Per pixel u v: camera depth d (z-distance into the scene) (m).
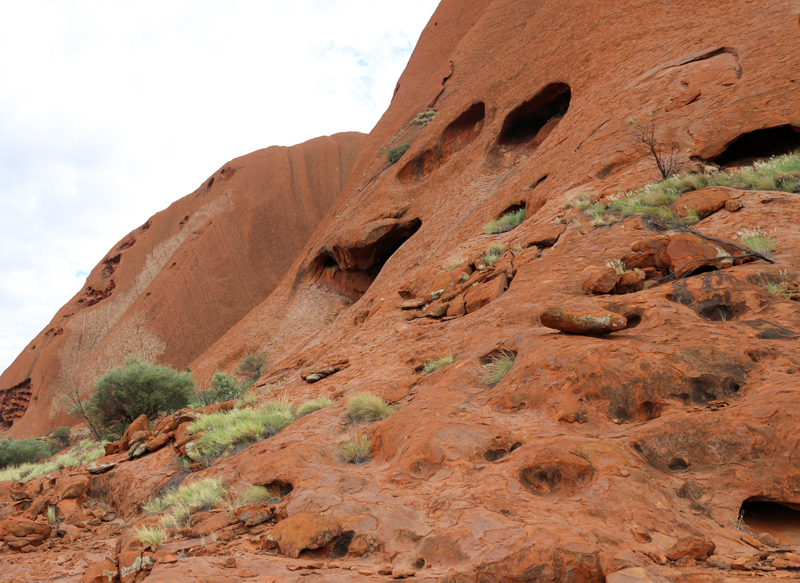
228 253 81.25
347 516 3.88
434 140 39.34
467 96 38.16
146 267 91.50
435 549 3.28
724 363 4.62
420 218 33.66
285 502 4.71
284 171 93.12
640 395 4.50
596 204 12.24
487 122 33.78
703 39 17.91
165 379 24.36
